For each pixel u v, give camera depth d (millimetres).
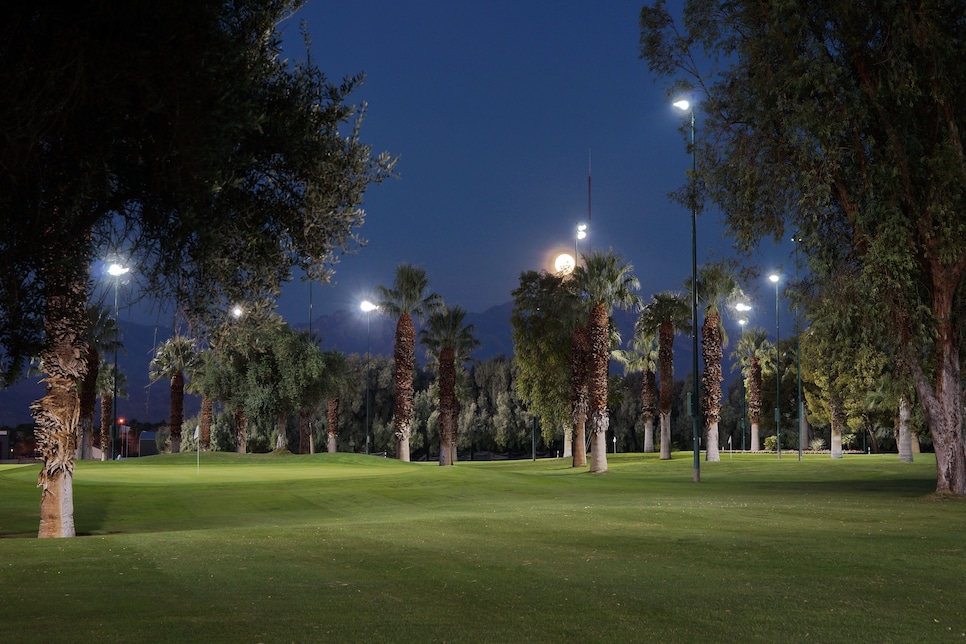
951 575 12133
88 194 9547
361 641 8250
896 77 24406
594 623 9070
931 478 40250
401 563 13602
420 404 113312
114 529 22453
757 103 27172
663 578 11961
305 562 13805
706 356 57531
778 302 62969
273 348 72625
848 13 25438
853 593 10773
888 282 25094
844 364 29156
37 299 9656
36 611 9828
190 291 11836
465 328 62438
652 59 29172
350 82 13094
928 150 26156
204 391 74562
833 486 33906
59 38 8969
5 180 9195
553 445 116125
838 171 26500
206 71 9703
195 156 9781
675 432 109375
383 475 38188
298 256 12992
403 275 61000
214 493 31156
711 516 20562
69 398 19984
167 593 11039
